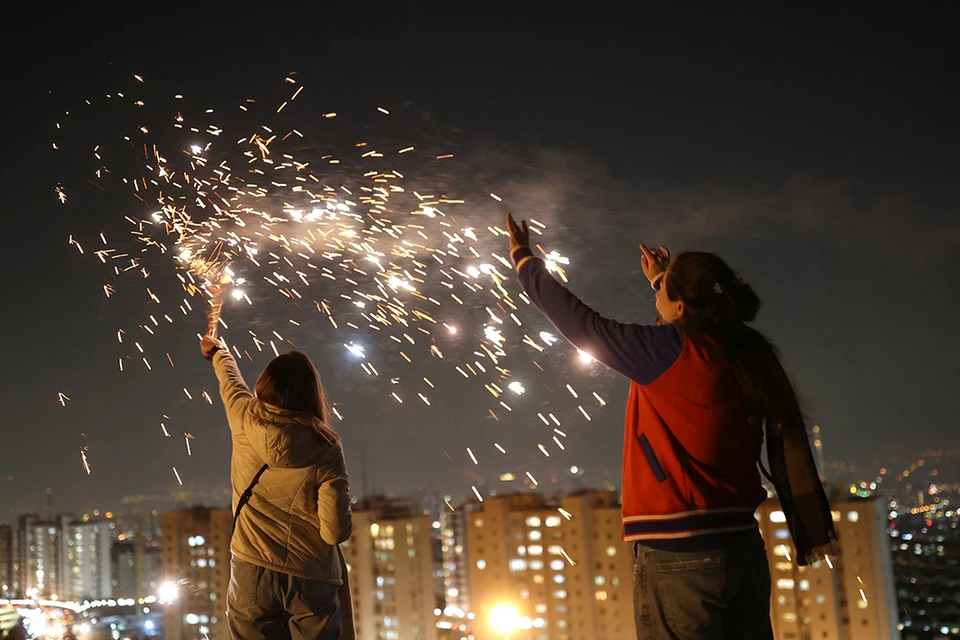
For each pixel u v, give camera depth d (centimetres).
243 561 366
